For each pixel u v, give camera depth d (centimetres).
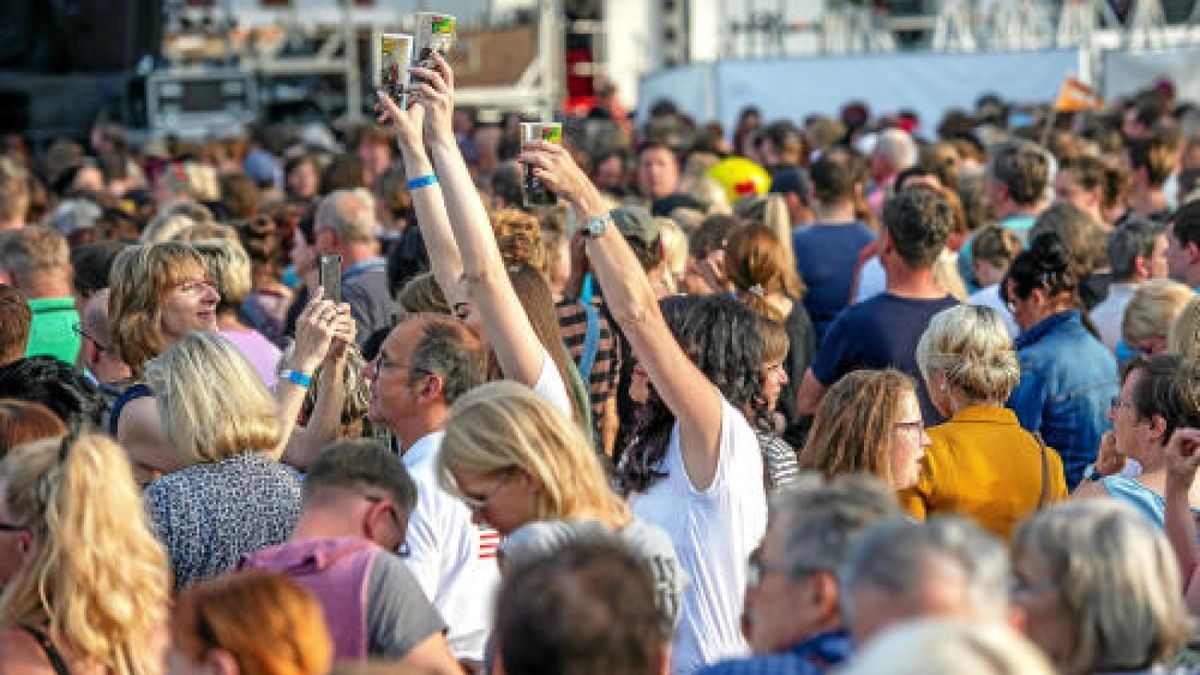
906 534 537
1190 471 862
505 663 571
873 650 436
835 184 1731
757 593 650
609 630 555
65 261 1395
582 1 4819
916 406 950
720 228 1488
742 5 4662
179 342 913
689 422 880
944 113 3781
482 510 775
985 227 1561
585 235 883
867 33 4469
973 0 4406
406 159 1031
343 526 792
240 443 895
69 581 750
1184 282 1431
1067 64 3806
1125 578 629
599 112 3412
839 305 1708
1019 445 1021
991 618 521
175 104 3984
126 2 3956
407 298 1150
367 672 509
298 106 4578
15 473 774
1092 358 1255
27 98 3897
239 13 4681
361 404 1081
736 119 3912
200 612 650
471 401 781
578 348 1255
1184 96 3762
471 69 4444
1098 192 1855
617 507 784
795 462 994
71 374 1072
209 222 1627
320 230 1519
